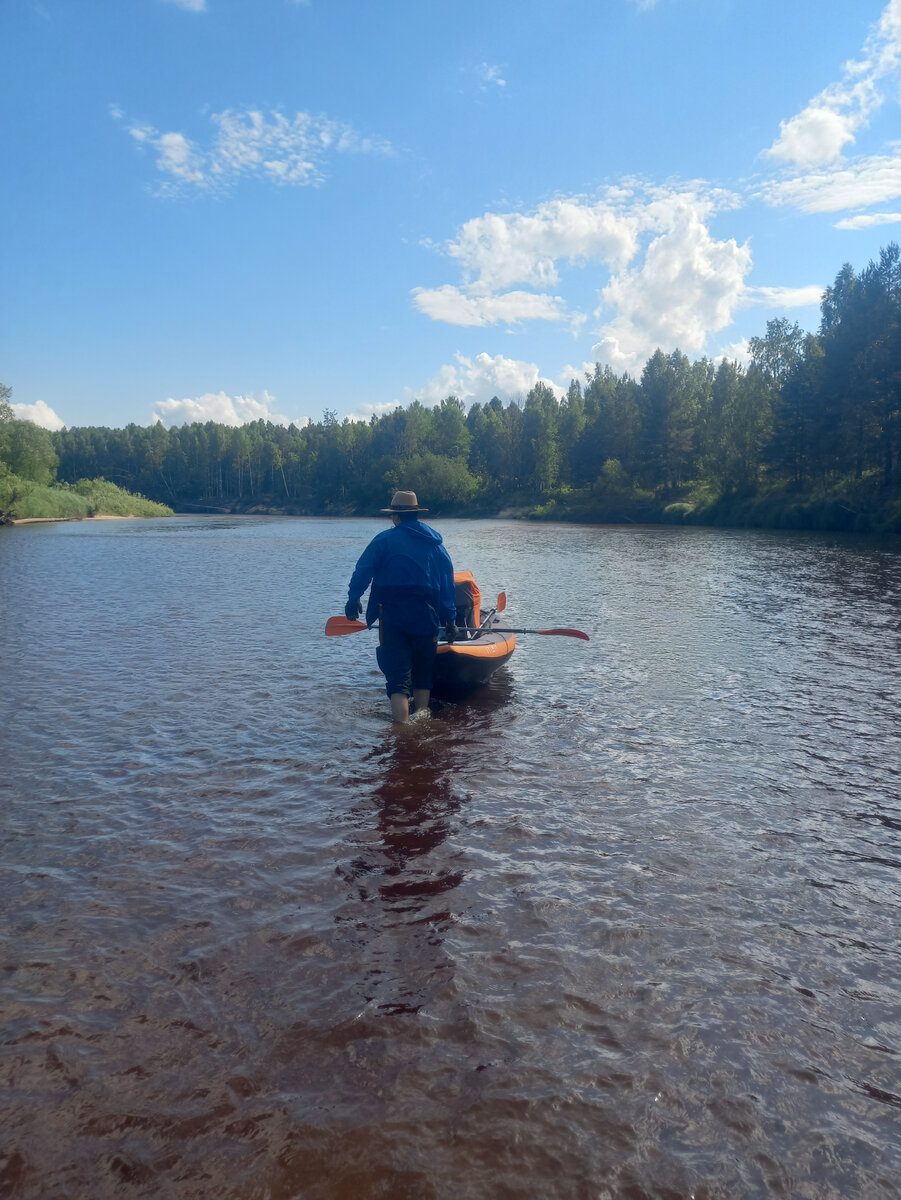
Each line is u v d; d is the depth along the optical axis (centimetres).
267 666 857
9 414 6047
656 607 1360
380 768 542
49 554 2775
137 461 15600
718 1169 220
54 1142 226
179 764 545
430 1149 225
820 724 659
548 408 10419
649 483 7475
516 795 496
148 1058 260
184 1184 212
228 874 388
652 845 427
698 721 667
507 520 7950
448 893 371
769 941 336
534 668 879
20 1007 285
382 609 664
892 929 347
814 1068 260
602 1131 232
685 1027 278
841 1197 212
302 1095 244
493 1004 289
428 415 12350
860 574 1964
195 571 2073
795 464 5238
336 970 309
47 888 373
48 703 700
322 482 13062
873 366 4569
